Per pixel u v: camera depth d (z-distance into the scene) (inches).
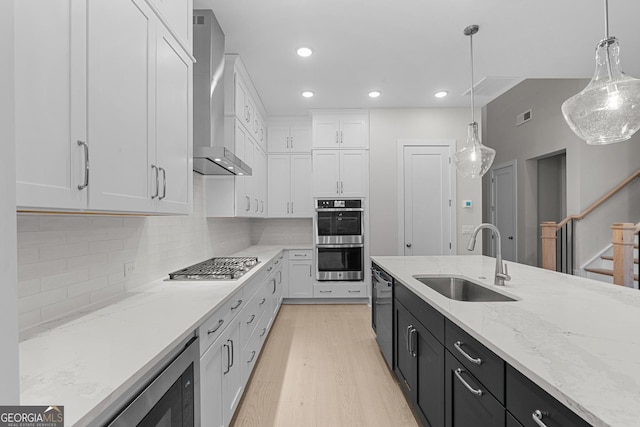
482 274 92.6
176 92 64.9
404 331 87.6
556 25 101.3
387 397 90.5
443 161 181.0
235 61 118.2
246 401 88.5
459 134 180.4
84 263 58.6
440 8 92.8
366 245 181.3
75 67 37.9
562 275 90.5
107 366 35.1
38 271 49.0
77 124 38.2
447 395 59.3
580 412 27.4
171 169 62.6
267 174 191.0
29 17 32.0
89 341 42.4
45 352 38.8
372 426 78.0
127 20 48.2
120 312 55.5
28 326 47.3
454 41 110.7
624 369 34.0
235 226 162.2
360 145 180.5
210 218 126.6
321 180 181.2
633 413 26.2
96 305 60.1
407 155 180.9
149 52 54.4
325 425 78.4
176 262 96.6
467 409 51.7
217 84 96.7
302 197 191.2
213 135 93.9
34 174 32.5
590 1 89.7
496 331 45.9
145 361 36.4
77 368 34.7
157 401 38.9
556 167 220.2
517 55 120.7
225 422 68.8
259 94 158.9
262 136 178.1
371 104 174.2
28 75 31.9
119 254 68.9
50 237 51.2
